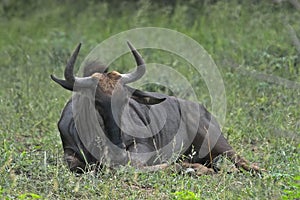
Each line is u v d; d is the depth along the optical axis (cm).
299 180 3195
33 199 3062
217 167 3662
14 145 3891
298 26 5838
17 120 4338
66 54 5884
